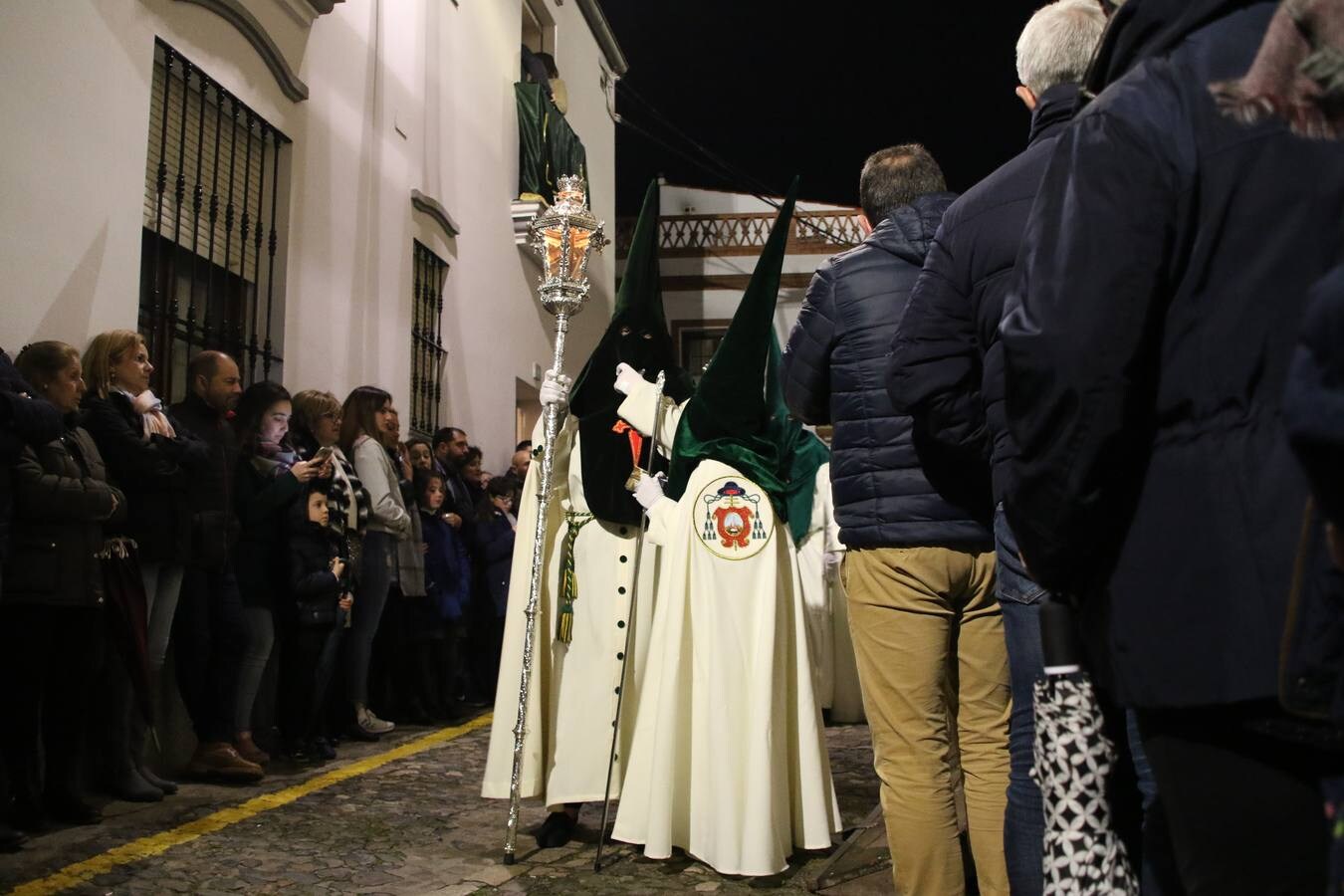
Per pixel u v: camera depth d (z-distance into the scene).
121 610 4.09
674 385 4.54
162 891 3.29
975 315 2.33
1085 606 1.49
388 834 4.05
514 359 10.99
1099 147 1.39
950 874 2.73
